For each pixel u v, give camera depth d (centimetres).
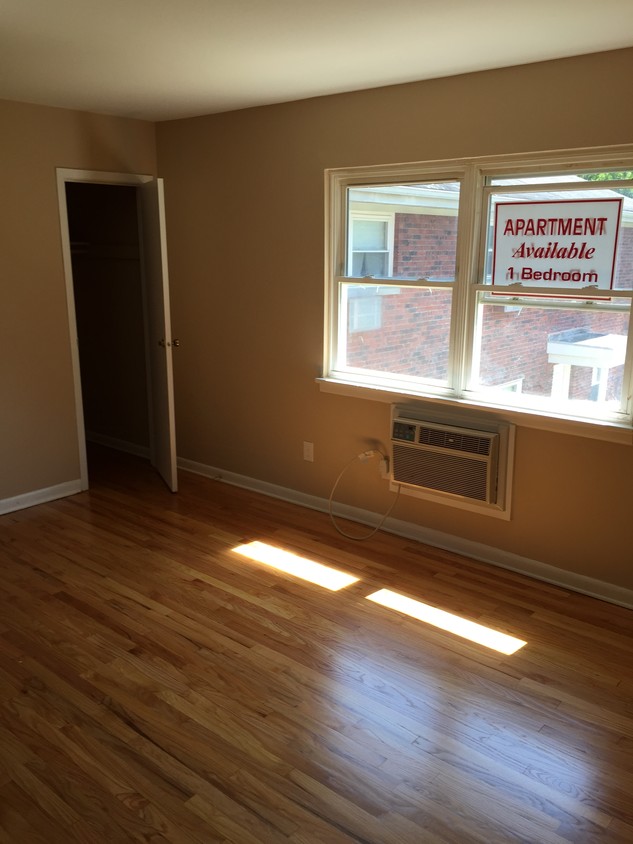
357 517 418
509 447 343
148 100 393
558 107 299
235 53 291
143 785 217
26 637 297
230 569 357
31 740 236
